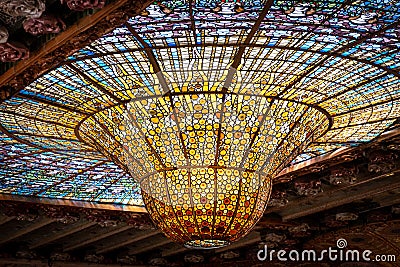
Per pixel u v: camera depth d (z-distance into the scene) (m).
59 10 7.45
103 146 10.66
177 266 21.33
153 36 8.33
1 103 9.44
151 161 9.81
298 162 13.60
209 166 9.59
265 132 9.73
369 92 10.22
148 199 10.11
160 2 7.64
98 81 9.40
